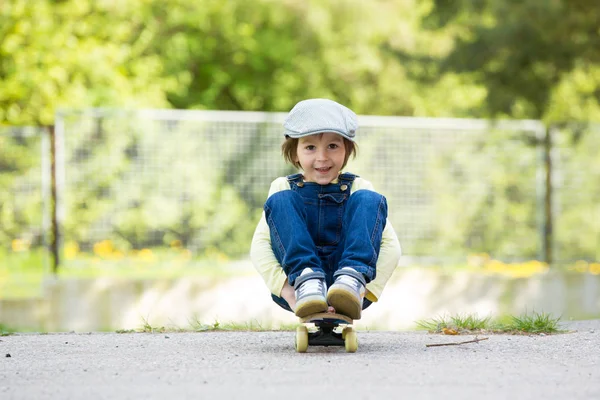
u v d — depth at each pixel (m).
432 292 15.09
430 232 15.46
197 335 6.97
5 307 13.88
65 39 19.77
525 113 17.66
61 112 14.31
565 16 16.30
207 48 23.81
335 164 5.81
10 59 19.34
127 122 14.49
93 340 6.60
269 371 4.81
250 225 14.88
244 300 14.38
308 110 5.84
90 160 14.40
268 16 23.67
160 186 14.58
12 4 19.33
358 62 23.66
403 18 23.33
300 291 5.31
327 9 23.25
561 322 8.59
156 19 22.92
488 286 15.36
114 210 14.43
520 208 15.87
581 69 18.41
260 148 14.91
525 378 4.59
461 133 15.59
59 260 14.27
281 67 24.17
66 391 4.32
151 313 14.15
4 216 14.25
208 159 14.74
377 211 5.57
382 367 4.92
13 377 4.78
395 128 15.34
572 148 16.05
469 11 16.75
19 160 14.27
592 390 4.28
